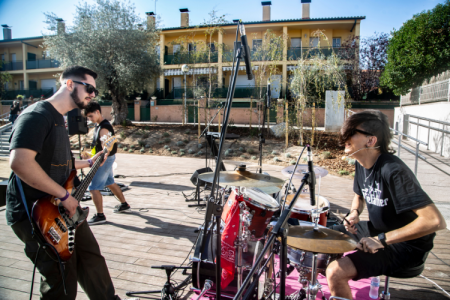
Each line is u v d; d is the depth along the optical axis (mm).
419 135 9750
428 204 1599
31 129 1510
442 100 8742
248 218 2070
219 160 1491
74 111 4840
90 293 1987
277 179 2305
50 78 26000
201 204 4750
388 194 1798
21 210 1631
